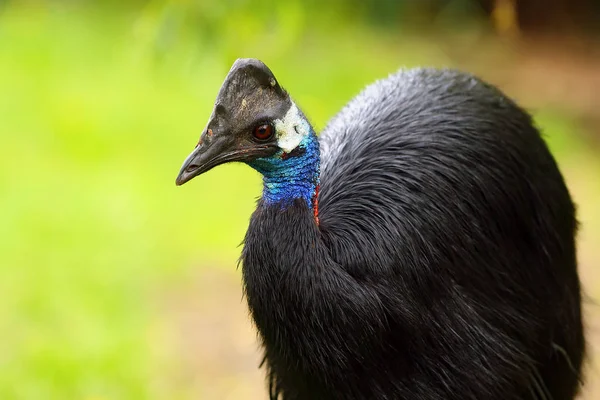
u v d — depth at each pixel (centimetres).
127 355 1113
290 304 570
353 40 2439
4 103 1952
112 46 2347
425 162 673
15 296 1227
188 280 1294
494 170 691
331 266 574
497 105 738
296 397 652
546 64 2484
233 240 1411
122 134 1816
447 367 636
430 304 630
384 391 612
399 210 642
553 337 732
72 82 2083
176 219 1473
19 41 2342
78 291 1249
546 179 738
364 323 579
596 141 1942
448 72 773
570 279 763
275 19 915
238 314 1216
